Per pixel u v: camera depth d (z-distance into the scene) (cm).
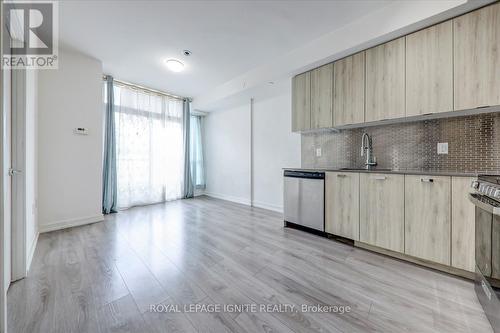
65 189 297
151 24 246
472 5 175
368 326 123
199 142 574
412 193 197
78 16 229
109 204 377
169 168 497
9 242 158
